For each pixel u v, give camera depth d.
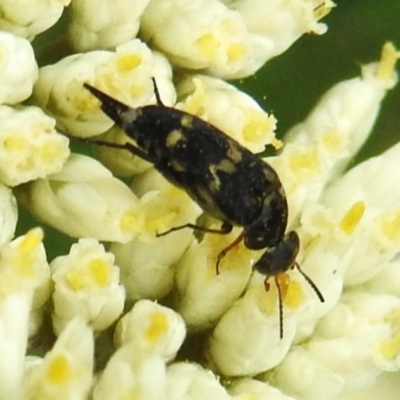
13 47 0.05
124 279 0.05
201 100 0.05
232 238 0.05
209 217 0.05
